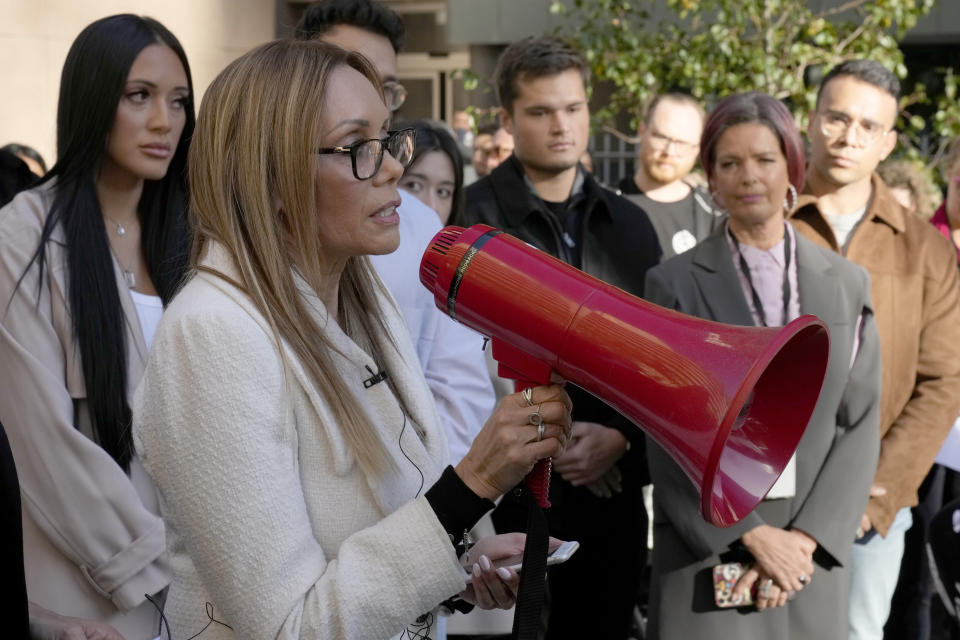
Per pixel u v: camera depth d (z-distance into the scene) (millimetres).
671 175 4254
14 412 2225
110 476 2236
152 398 1337
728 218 3008
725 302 2885
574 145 3309
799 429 1466
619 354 1351
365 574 1312
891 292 3262
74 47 2412
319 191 1411
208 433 1294
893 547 3256
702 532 2771
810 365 1448
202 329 1322
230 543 1282
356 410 1424
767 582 2762
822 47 6422
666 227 4242
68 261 2326
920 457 3195
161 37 2469
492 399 2545
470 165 6566
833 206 3447
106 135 2387
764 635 2816
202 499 1289
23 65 6734
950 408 3240
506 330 1445
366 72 1481
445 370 2449
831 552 2771
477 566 1540
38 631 1825
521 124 3322
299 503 1344
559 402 1419
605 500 3219
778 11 6238
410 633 1558
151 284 2523
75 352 2305
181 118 2510
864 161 3355
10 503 1367
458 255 1480
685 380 1296
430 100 10008
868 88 3340
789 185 3020
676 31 6355
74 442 2221
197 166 1423
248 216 1393
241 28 6891
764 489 1454
